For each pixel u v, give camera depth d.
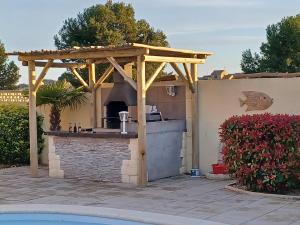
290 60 35.91
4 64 39.12
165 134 13.48
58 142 13.75
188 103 14.07
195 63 13.75
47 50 13.09
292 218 8.48
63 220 8.73
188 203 9.89
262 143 10.55
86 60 15.48
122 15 33.00
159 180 13.03
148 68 24.36
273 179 10.47
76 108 15.93
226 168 11.63
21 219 8.91
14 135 16.17
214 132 13.73
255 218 8.51
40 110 16.20
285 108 12.62
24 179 13.45
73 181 13.02
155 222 7.84
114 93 13.99
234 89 13.36
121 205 9.84
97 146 13.07
